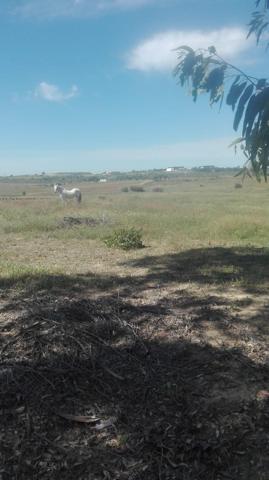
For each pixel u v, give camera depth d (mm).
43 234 14414
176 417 3543
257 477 3012
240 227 14219
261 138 2682
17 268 8625
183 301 6375
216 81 2828
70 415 3523
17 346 4465
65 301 5586
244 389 3945
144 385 3938
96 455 3176
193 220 16875
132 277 8094
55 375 3961
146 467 3070
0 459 3119
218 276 8016
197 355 4547
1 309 5648
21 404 3648
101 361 4195
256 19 2775
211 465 3100
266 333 5145
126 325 4980
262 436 3359
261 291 6934
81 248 11805
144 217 17938
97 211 21391
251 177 2818
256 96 2736
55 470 3041
